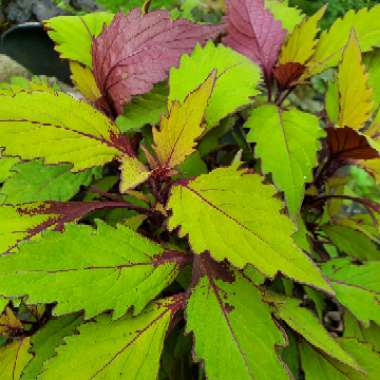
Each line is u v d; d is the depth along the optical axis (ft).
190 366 1.04
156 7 1.81
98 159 0.90
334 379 0.99
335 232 1.30
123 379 0.76
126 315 0.84
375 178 1.12
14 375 0.93
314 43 1.25
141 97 1.16
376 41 1.23
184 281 1.01
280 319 1.02
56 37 1.20
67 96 0.93
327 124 1.28
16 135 0.83
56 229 0.89
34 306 1.07
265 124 1.07
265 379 0.74
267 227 0.77
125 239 0.85
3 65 1.48
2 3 1.84
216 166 1.32
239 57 1.10
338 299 1.06
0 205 0.90
